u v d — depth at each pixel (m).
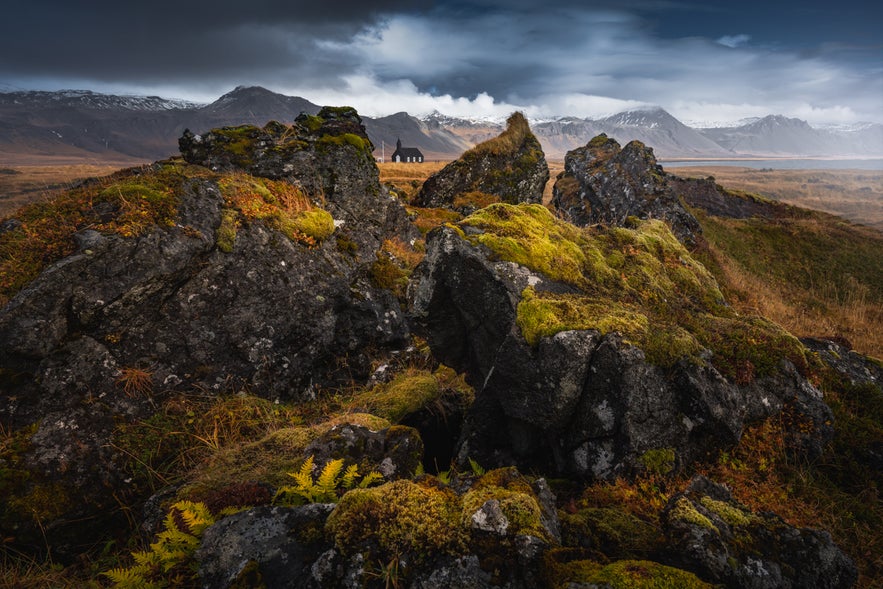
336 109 12.81
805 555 3.32
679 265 7.79
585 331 5.02
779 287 17.27
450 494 3.45
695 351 5.17
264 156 10.39
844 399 5.97
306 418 7.20
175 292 6.95
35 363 5.61
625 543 3.40
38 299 5.69
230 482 4.68
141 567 3.27
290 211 9.28
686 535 3.24
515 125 23.67
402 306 10.24
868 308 16.16
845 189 88.94
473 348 6.64
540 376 5.01
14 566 4.69
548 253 6.44
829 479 5.15
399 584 2.77
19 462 5.04
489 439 5.76
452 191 21.84
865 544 4.33
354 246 10.31
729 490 4.08
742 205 25.30
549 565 2.80
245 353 7.36
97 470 5.38
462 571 2.80
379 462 4.69
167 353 6.63
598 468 4.71
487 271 6.03
